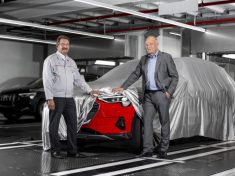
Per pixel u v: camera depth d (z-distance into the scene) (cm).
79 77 477
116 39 1584
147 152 467
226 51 1315
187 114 543
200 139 668
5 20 1050
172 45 1421
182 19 1348
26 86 1094
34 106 1027
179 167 403
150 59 472
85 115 473
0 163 418
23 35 1742
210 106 602
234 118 677
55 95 450
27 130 811
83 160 440
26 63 1766
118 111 471
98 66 1620
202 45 1378
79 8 1123
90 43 1695
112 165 411
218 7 1155
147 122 467
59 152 455
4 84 1672
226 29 1312
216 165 417
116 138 470
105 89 483
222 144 608
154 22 1418
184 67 586
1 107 1034
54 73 451
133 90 489
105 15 1304
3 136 687
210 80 627
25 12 1258
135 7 1204
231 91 674
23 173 365
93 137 471
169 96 462
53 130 450
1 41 1662
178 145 586
